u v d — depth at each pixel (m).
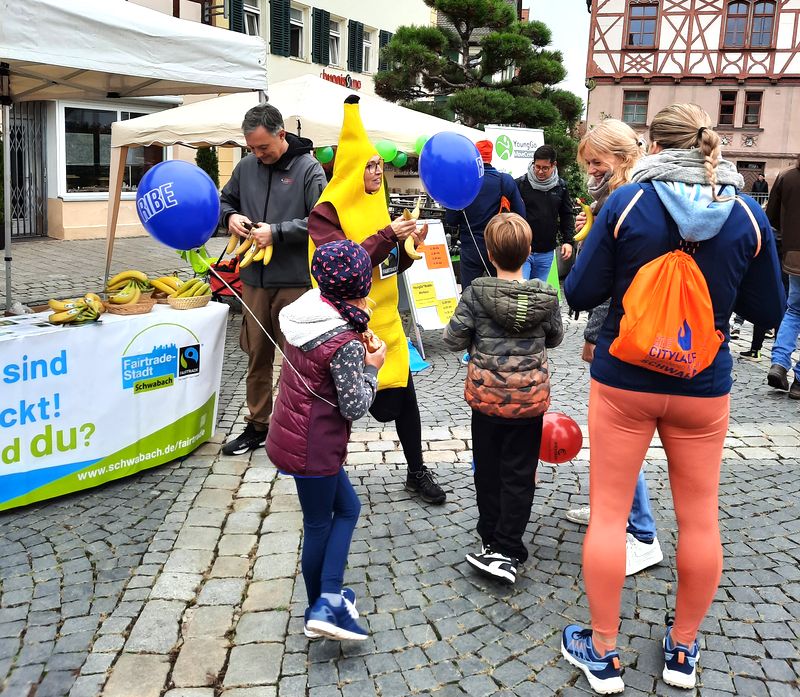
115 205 9.17
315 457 2.57
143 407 4.14
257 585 3.15
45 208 15.26
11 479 3.69
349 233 3.56
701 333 2.20
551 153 6.81
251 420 4.55
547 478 4.26
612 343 2.36
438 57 16.12
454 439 4.92
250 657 2.71
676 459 2.42
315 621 2.57
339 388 2.50
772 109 33.25
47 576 3.21
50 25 4.65
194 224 3.33
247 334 4.44
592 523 2.50
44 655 2.70
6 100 6.53
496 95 15.43
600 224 2.36
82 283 10.52
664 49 33.69
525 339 3.08
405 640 2.82
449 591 3.14
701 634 2.85
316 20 21.67
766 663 2.69
